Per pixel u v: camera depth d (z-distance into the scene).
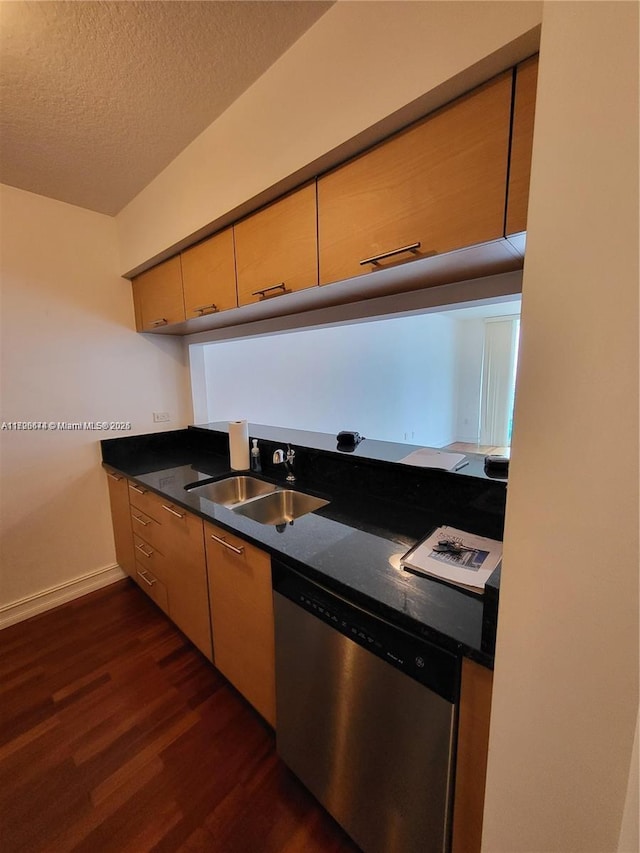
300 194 1.14
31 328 1.90
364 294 1.29
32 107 1.25
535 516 0.49
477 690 0.68
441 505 1.31
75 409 2.08
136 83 1.15
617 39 0.37
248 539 1.13
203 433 2.43
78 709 1.43
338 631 0.89
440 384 6.03
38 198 1.87
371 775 0.89
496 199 0.75
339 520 1.24
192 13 0.93
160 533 1.73
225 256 1.47
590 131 0.39
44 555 2.05
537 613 0.50
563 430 0.45
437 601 0.79
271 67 1.10
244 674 1.32
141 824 1.05
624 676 0.44
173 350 2.46
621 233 0.39
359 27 0.87
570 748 0.50
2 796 1.13
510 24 0.65
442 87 0.76
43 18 0.93
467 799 0.73
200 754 1.25
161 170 1.66
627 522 0.42
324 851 0.99
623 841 0.47
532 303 0.46
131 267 2.03
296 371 3.34
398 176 0.90
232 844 1.01
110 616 2.00
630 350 0.39
